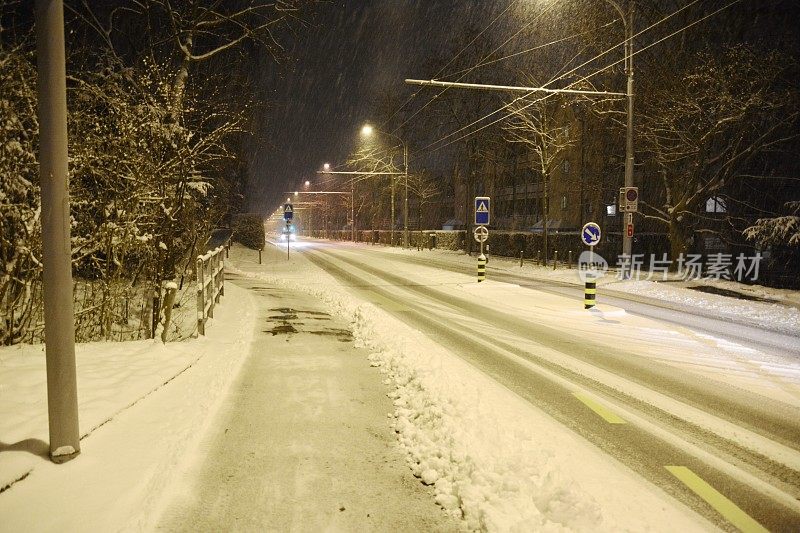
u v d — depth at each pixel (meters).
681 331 11.98
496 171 56.69
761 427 5.88
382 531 3.52
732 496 4.24
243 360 8.11
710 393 7.15
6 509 3.54
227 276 23.88
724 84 20.95
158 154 9.83
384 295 18.02
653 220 36.22
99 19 15.12
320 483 4.18
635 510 3.90
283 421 5.52
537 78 29.67
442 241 49.03
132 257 11.58
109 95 10.71
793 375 8.19
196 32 15.67
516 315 13.99
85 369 6.94
